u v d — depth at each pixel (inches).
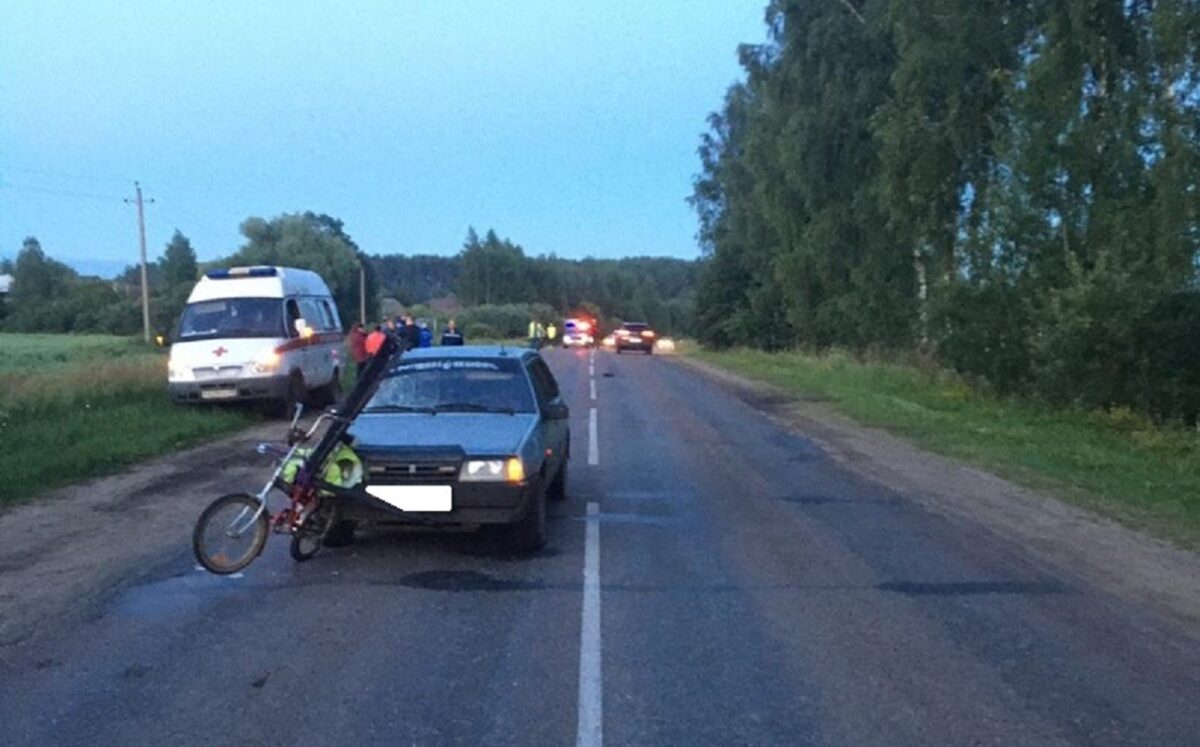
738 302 2501.2
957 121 1116.5
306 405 887.7
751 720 223.5
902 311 1389.0
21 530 409.1
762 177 1685.5
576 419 844.0
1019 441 732.7
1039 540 408.8
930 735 216.2
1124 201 824.3
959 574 352.2
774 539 404.8
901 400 1021.8
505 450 357.4
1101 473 594.9
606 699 234.7
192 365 814.5
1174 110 796.0
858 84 1428.4
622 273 5994.1
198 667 254.1
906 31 1150.3
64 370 989.2
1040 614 305.7
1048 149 866.1
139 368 982.4
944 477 569.0
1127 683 248.4
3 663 256.2
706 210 2546.8
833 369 1427.2
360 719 222.4
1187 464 632.4
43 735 213.2
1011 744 212.4
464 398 415.8
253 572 345.1
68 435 634.2
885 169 1191.6
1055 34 924.6
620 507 467.8
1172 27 789.9
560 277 5654.5
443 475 351.9
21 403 750.5
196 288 866.8
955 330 962.7
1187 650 274.1
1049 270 864.3
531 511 368.8
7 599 310.7
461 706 230.2
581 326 2906.0
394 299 4751.5
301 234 3112.7
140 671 251.1
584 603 311.9
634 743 211.0
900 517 452.4
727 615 301.3
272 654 263.9
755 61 1694.1
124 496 485.1
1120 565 368.5
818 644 275.7
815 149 1470.2
